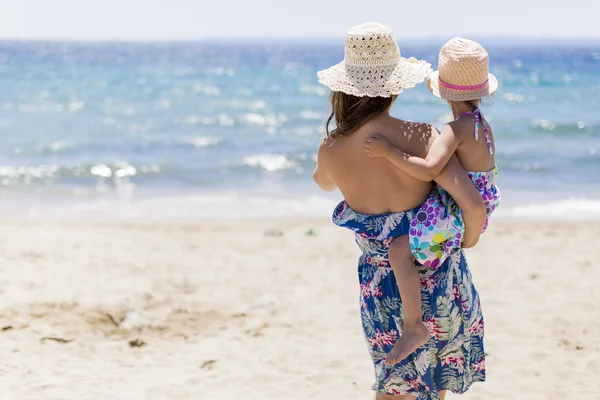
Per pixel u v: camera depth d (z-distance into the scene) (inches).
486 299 263.9
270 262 316.5
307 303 259.6
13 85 1612.9
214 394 184.9
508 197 500.1
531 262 316.5
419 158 111.0
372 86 112.3
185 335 226.8
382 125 114.9
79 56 3587.6
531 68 2519.7
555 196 503.5
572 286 279.7
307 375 197.5
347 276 295.4
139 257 320.5
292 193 515.5
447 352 119.0
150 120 997.2
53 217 430.0
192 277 289.1
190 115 1072.8
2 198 485.4
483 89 116.3
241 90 1562.5
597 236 369.1
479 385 189.6
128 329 230.2
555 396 182.4
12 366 199.0
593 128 872.3
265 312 248.4
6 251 324.5
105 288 268.5
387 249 117.8
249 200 490.3
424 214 113.6
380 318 120.8
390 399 125.0
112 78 1891.0
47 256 317.4
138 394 183.6
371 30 113.5
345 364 205.0
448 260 117.1
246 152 719.1
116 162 639.1
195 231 381.4
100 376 194.7
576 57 3853.3
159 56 3786.9
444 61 117.0
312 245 350.0
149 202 481.1
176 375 196.5
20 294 257.4
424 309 117.0
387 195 116.0
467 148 113.9
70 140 789.2
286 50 5748.0
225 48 6392.7
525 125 907.4
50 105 1181.7
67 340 219.3
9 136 813.9
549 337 224.4
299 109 1179.3
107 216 435.8
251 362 206.1
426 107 1160.8
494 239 362.3
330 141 119.5
